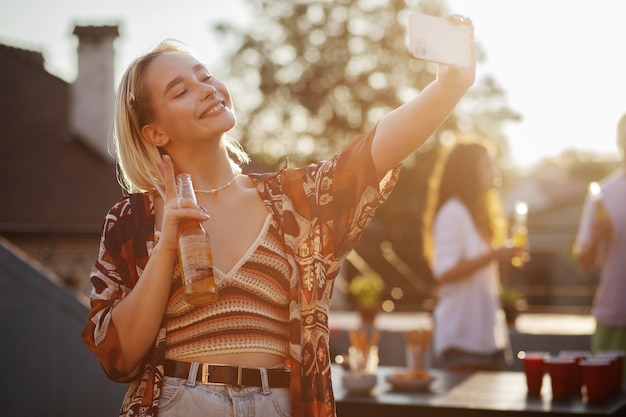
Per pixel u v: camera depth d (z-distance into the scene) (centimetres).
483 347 383
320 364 167
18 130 1464
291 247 170
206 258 158
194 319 164
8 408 496
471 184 391
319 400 165
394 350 707
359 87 2502
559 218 3375
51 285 512
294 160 2511
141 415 161
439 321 392
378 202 172
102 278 169
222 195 172
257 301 166
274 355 166
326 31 2519
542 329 930
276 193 173
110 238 171
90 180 1424
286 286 169
